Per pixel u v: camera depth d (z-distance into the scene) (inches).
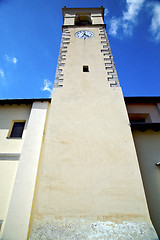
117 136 219.6
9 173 209.2
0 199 190.2
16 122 276.4
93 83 298.2
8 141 243.1
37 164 203.5
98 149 207.0
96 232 148.7
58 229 151.0
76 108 254.1
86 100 266.1
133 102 316.5
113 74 319.3
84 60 354.6
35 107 272.5
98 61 353.1
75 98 269.3
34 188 185.8
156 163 207.3
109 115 245.0
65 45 401.1
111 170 189.6
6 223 164.4
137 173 187.6
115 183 180.5
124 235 146.0
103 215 161.0
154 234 146.2
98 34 451.8
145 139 230.5
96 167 191.8
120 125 232.1
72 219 158.2
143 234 146.5
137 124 230.8
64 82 299.4
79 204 167.3
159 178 195.9
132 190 175.8
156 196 182.5
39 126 242.8
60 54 370.6
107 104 260.4
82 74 317.7
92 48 391.2
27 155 211.5
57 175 185.3
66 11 593.0
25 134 250.2
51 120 236.8
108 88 288.4
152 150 219.5
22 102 289.4
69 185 178.7
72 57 361.7
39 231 149.6
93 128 228.1
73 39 425.7
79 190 175.6
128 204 167.2
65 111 249.3
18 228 161.3
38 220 158.1
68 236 145.5
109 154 202.5
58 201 169.0
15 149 234.4
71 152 203.8
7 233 158.6
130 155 201.8
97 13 581.9
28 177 193.5
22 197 179.5
